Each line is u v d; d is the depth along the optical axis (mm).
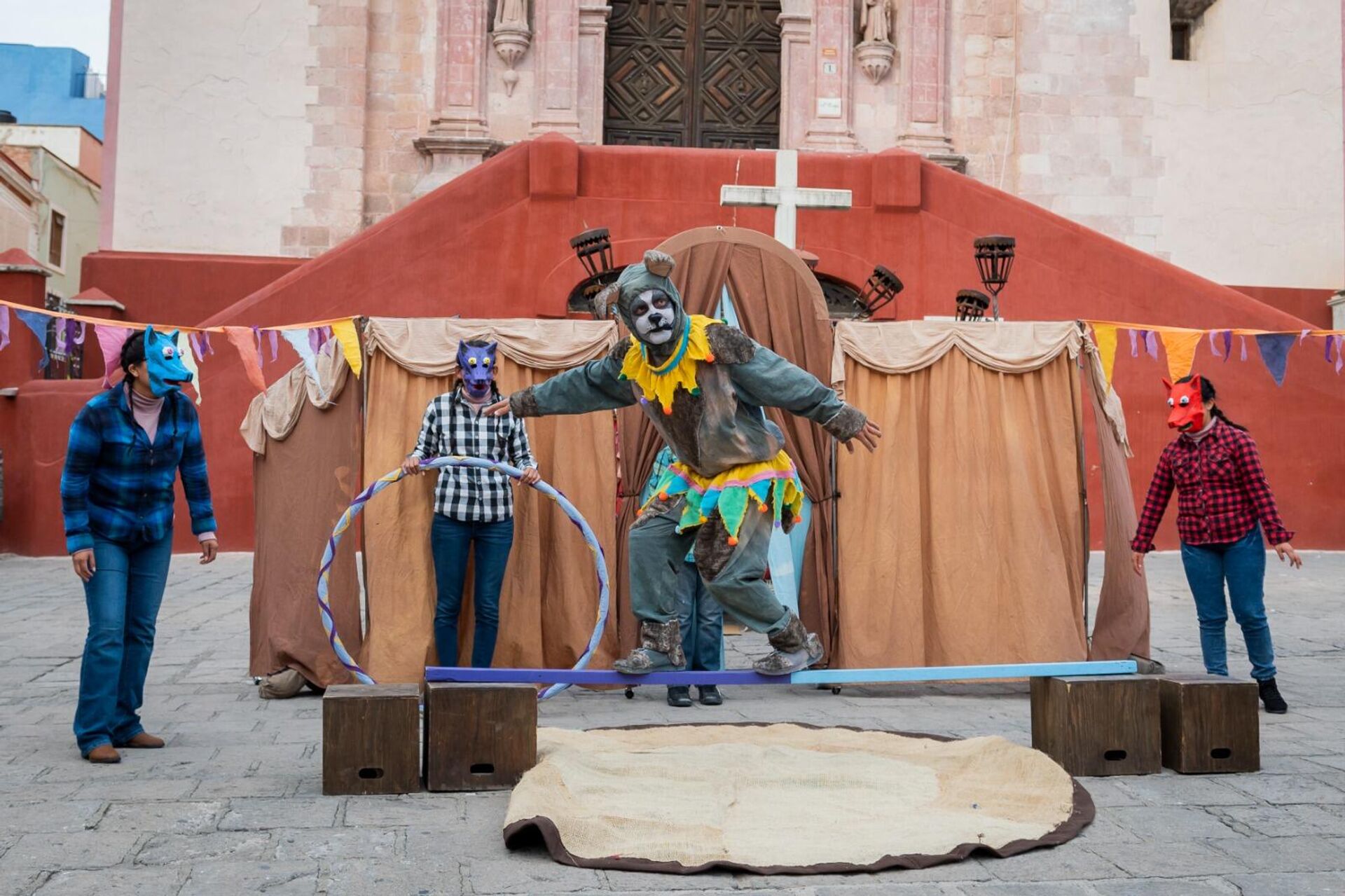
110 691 5469
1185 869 4121
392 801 4852
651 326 4801
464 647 7340
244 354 7047
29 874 3934
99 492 5531
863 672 5340
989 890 3898
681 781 5012
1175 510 15352
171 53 18891
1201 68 20172
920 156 15984
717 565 5039
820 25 20078
